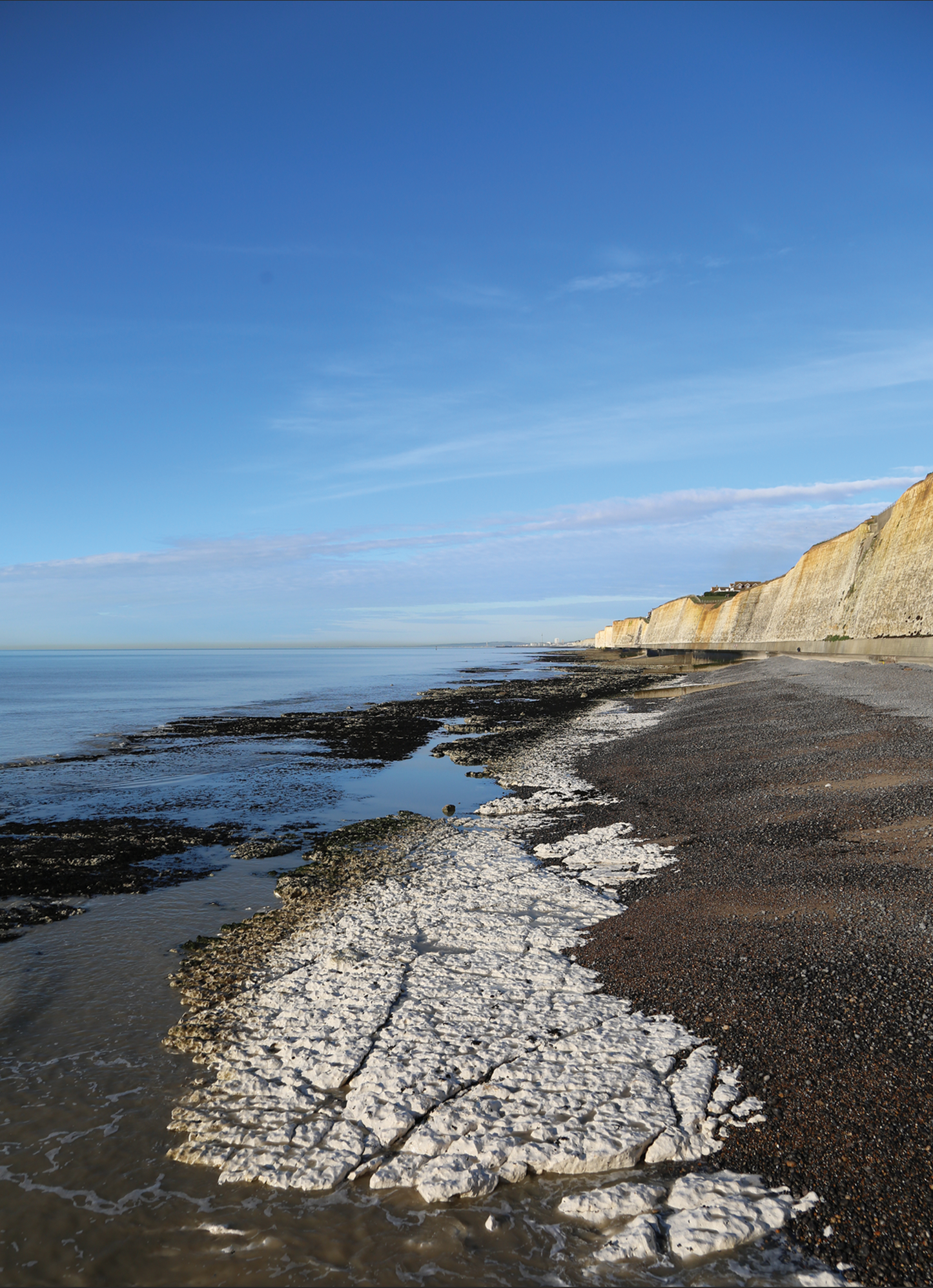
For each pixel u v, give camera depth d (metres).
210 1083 6.41
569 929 9.53
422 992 7.83
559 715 39.66
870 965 7.25
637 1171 5.02
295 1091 6.18
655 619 129.38
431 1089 5.99
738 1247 4.35
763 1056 6.10
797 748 19.12
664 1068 6.09
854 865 10.26
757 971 7.50
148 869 13.40
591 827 14.92
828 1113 5.31
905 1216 4.39
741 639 79.38
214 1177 5.29
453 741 30.80
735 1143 5.16
